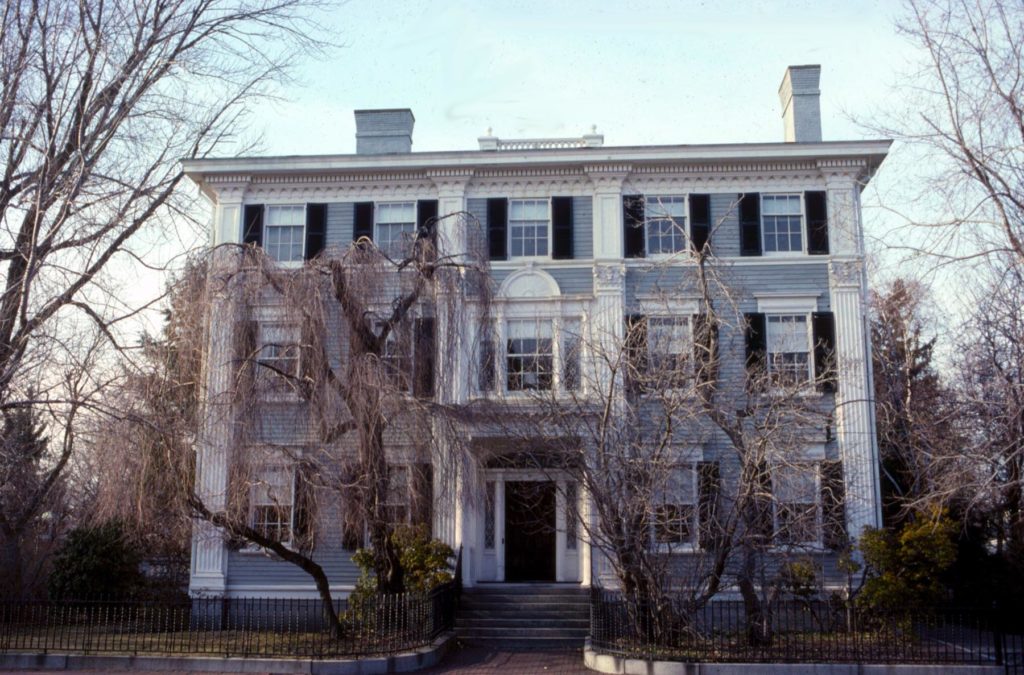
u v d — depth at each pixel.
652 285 24.12
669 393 19.39
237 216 26.52
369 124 28.09
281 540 19.06
